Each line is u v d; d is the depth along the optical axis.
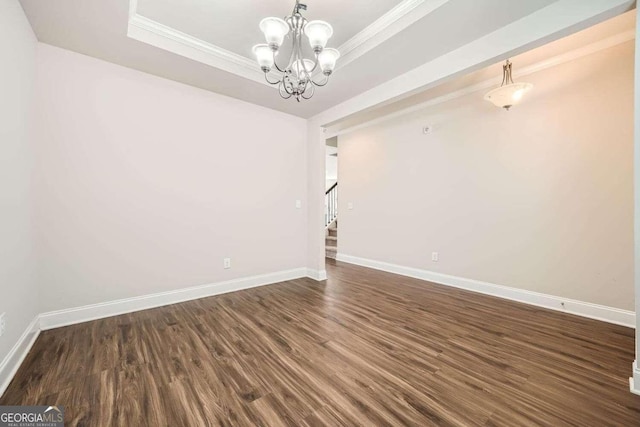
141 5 2.04
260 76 3.00
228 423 1.34
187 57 2.51
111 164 2.63
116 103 2.65
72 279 2.45
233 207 3.48
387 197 4.55
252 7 2.05
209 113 3.25
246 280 3.61
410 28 2.07
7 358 1.65
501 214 3.23
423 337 2.23
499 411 1.42
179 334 2.28
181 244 3.07
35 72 2.20
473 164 3.47
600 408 1.43
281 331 2.34
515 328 2.40
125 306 2.72
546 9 1.87
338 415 1.39
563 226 2.79
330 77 2.85
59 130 2.37
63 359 1.88
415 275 4.15
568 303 2.75
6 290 1.66
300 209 4.19
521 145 3.06
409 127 4.21
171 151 2.99
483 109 3.38
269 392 1.57
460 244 3.61
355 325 2.46
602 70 2.55
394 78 2.87
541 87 2.90
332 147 6.98
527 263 3.03
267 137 3.79
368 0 1.96
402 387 1.61
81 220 2.49
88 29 2.12
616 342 2.14
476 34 2.15
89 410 1.42
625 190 2.46
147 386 1.61
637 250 1.53
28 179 2.07
